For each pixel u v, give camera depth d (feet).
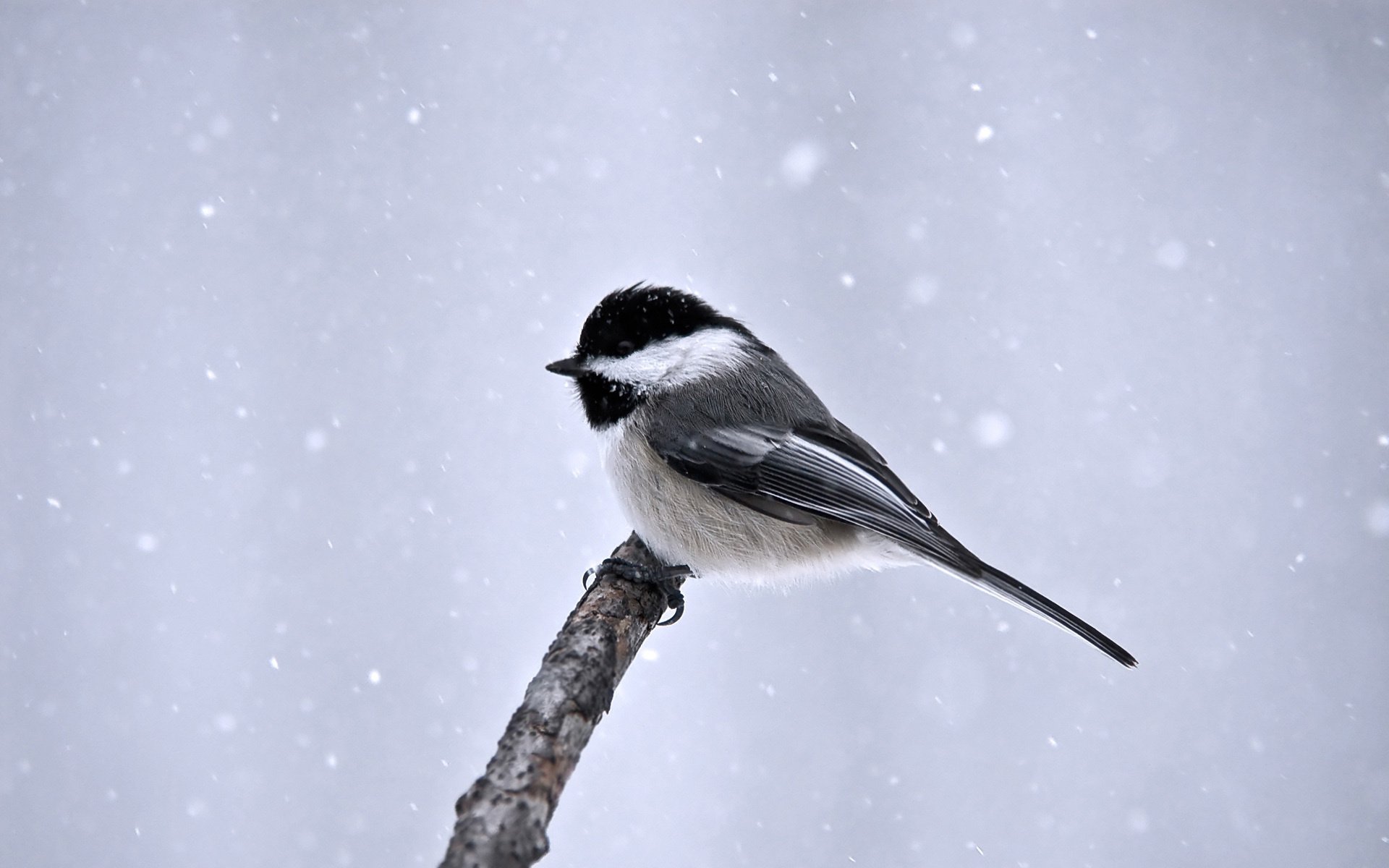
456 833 10.16
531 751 10.21
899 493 10.56
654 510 10.55
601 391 10.57
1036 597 10.50
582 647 10.30
